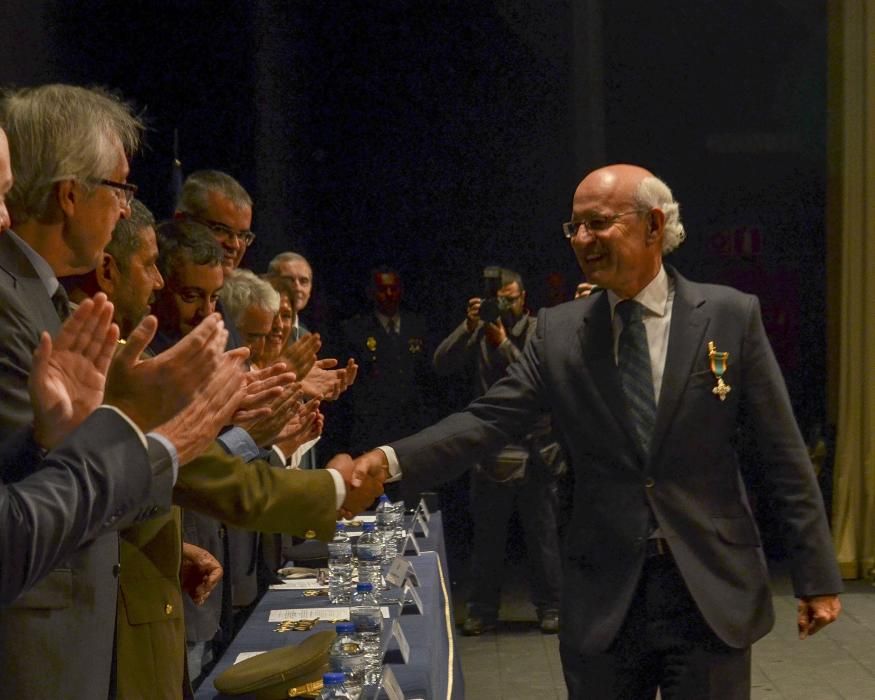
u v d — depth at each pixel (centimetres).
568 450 253
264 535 365
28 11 531
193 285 274
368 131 843
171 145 709
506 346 574
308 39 827
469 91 841
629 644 241
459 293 845
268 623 287
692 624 238
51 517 114
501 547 564
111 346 131
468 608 566
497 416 259
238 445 224
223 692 222
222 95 740
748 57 826
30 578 114
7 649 134
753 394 244
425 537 405
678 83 833
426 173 845
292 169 796
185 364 131
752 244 815
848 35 644
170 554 197
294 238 809
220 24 728
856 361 646
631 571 239
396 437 609
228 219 342
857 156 645
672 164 836
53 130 152
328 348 804
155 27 705
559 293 696
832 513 663
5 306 137
